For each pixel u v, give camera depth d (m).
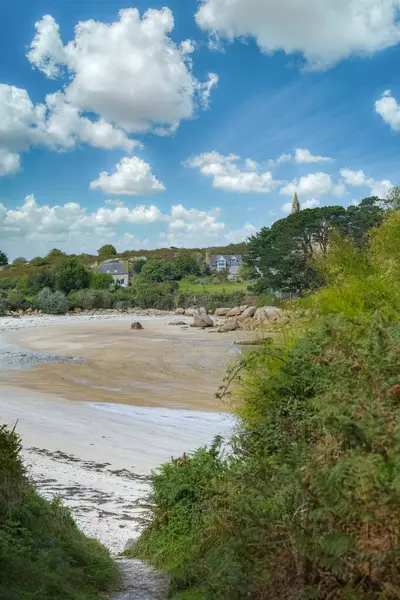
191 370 32.84
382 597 2.93
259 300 77.62
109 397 24.70
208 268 161.38
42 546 5.29
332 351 4.86
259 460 5.11
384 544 2.91
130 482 12.33
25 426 18.34
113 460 14.65
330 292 7.38
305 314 7.16
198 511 6.44
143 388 27.27
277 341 6.87
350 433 3.41
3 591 4.15
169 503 6.83
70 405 22.53
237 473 5.48
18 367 34.12
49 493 10.63
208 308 92.94
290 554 3.54
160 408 22.36
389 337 4.36
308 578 3.41
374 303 7.26
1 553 4.47
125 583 5.66
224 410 21.83
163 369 33.31
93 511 9.66
